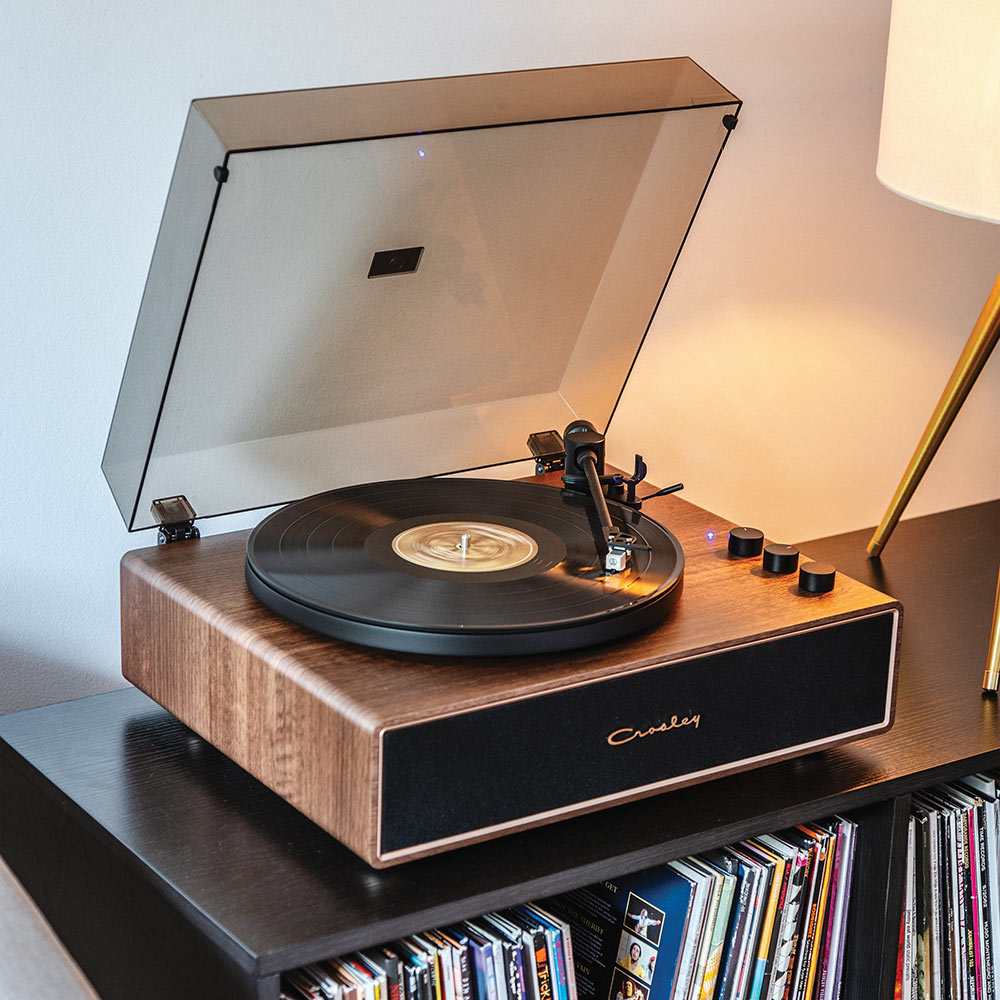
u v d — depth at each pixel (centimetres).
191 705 112
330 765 95
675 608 111
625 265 136
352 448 133
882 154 131
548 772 99
